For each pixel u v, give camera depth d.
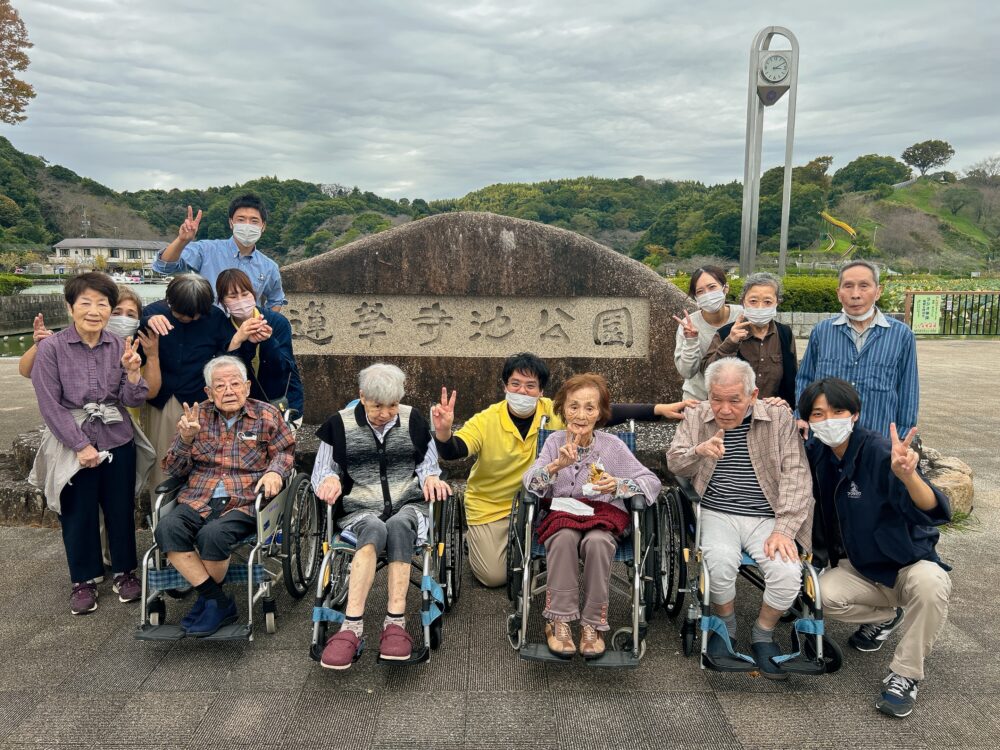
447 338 5.17
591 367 5.14
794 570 2.65
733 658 2.65
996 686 2.64
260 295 4.39
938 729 2.38
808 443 2.91
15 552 3.92
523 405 3.27
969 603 3.34
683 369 3.86
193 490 3.08
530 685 2.66
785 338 3.52
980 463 5.75
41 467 3.21
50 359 3.16
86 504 3.20
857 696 2.58
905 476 2.42
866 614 2.75
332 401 5.21
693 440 3.03
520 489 3.18
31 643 2.96
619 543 2.97
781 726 2.40
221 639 2.84
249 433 3.16
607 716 2.46
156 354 3.43
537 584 3.20
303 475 3.44
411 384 5.19
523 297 5.12
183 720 2.43
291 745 2.30
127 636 3.03
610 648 2.92
